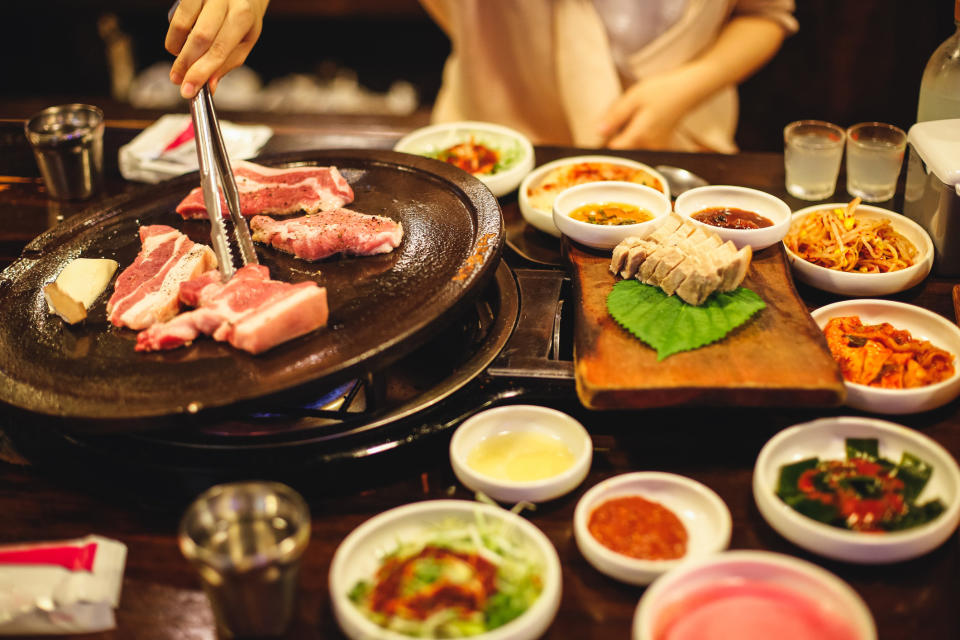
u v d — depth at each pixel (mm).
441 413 851
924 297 974
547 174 1121
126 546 801
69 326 892
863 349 873
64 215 1145
